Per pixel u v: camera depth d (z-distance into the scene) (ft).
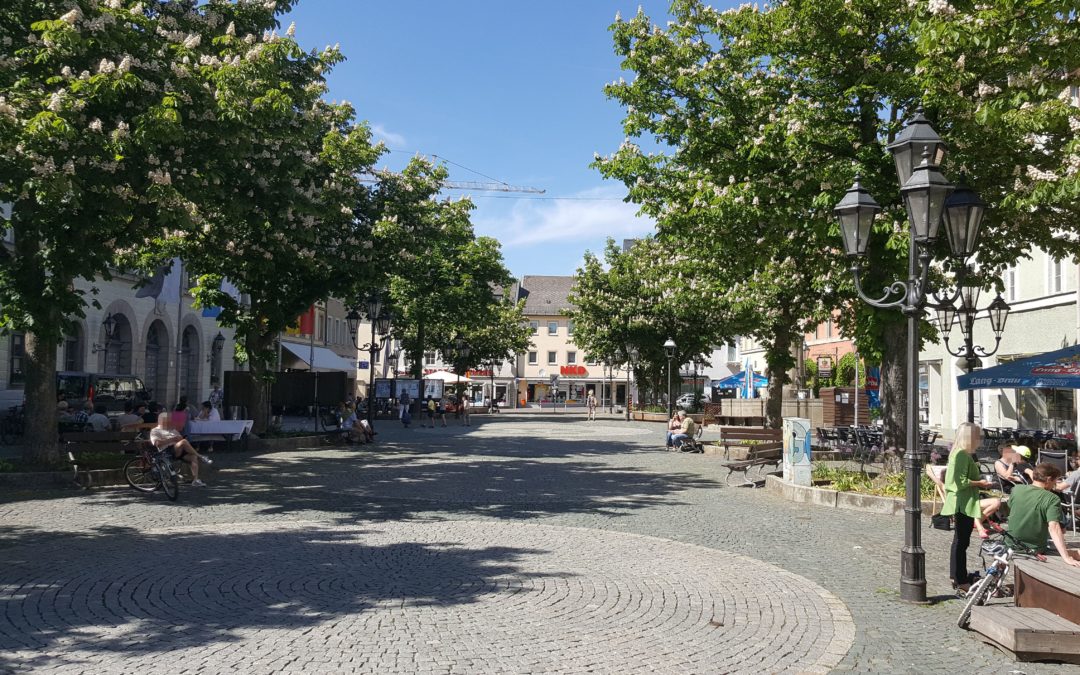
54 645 19.67
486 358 214.28
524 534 34.76
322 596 24.36
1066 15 34.63
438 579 26.63
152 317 116.26
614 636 20.93
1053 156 42.24
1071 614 20.57
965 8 38.04
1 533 33.96
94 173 40.93
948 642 20.97
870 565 29.78
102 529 34.99
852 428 69.00
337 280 78.13
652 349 157.99
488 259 146.20
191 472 48.47
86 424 69.00
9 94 39.88
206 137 44.57
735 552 31.73
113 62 41.37
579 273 165.99
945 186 25.25
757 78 49.24
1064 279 80.38
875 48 45.60
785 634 21.35
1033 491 23.61
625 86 52.01
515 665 18.65
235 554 30.19
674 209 50.19
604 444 90.84
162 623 21.52
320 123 52.54
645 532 35.81
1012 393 91.71
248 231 62.13
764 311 79.25
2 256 48.01
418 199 88.69
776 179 46.14
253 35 47.34
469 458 70.64
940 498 38.91
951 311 55.16
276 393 94.79
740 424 103.91
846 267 49.21
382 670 18.13
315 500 44.21
